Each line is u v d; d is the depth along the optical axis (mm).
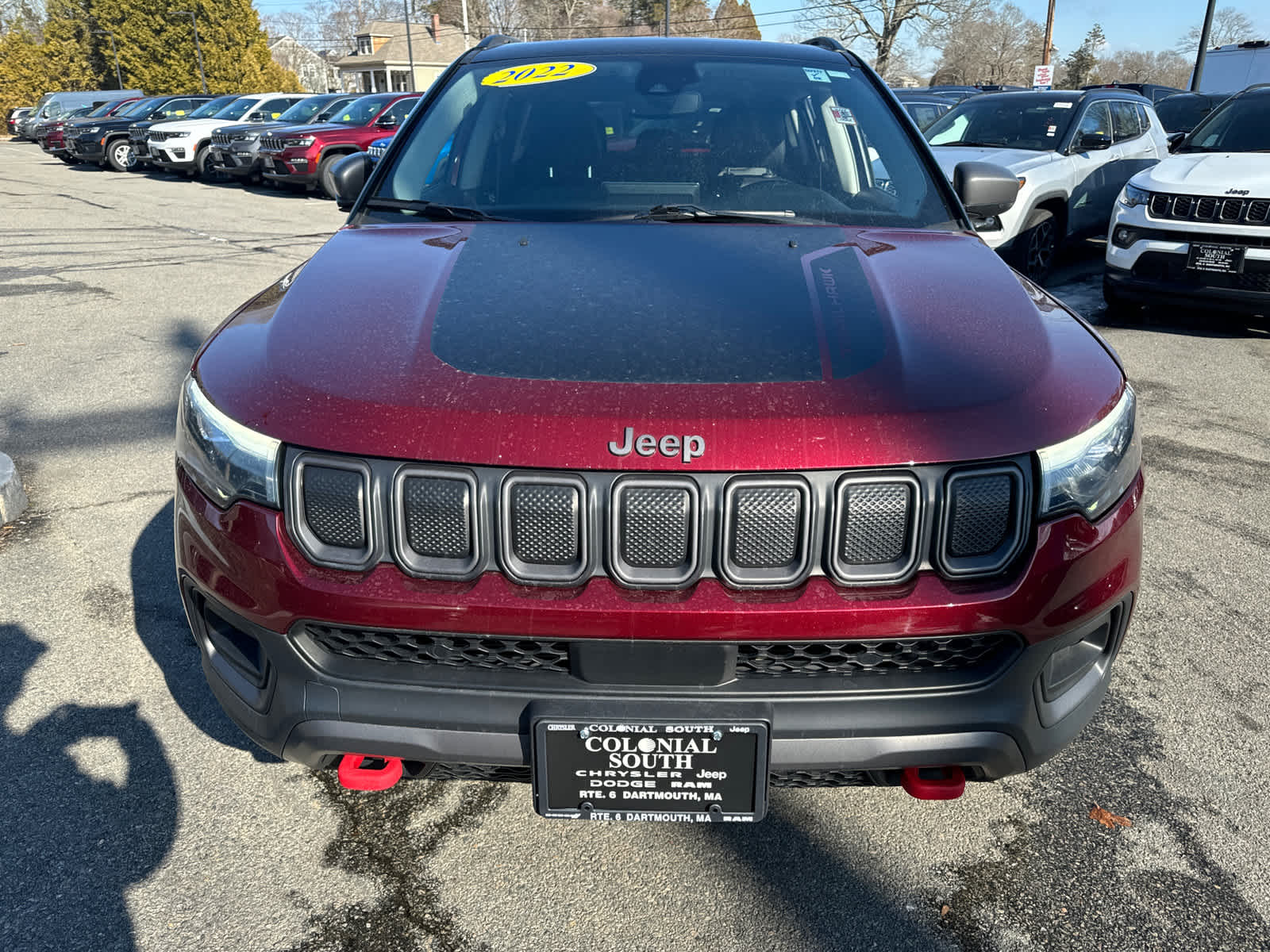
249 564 1608
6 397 4938
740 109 2777
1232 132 6574
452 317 1803
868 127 2779
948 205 2570
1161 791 2184
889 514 1518
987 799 2158
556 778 1599
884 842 2027
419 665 1601
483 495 1510
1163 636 2828
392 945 1766
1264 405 4922
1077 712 1712
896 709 1562
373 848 2004
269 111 18500
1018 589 1543
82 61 61594
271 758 2275
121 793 2148
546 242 2207
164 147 17219
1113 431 1694
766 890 1898
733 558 1514
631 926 1812
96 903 1848
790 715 1545
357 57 78312
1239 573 3209
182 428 1819
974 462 1527
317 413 1588
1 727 2365
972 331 1792
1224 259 5730
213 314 6867
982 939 1787
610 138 2695
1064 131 7660
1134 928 1809
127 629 2820
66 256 9289
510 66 3021
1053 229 7500
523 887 1904
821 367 1638
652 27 75000
